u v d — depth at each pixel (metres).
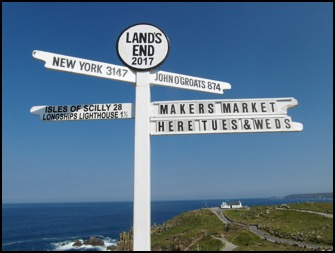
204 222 75.00
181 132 6.39
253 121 6.44
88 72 6.71
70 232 100.56
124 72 6.83
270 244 47.50
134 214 5.86
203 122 6.45
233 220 73.62
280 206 90.31
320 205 89.00
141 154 6.17
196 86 7.16
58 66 6.61
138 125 6.35
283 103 6.54
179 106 6.56
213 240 52.88
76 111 6.87
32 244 80.19
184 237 59.25
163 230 76.38
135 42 6.82
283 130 6.38
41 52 6.62
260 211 85.75
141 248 5.71
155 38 6.83
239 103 6.55
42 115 6.95
